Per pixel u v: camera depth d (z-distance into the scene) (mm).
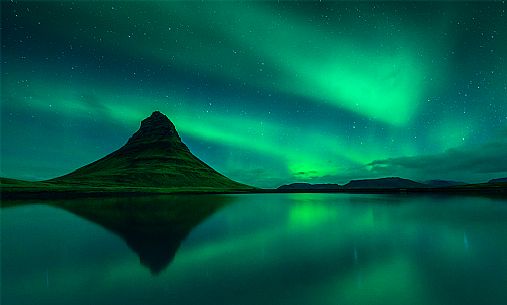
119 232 24547
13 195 72625
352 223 28922
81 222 30344
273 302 10586
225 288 11953
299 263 15383
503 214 34406
